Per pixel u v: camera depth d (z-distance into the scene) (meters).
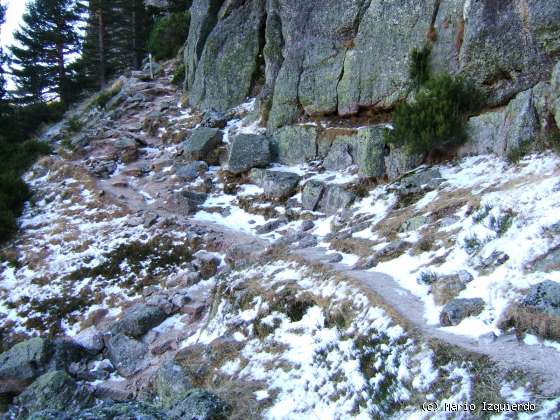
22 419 9.05
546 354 5.64
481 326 6.46
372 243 10.26
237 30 21.97
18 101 35.94
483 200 9.03
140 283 12.66
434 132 11.84
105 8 37.88
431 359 6.07
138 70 35.53
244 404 7.12
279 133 16.81
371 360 6.74
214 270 12.39
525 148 10.26
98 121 26.28
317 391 6.83
